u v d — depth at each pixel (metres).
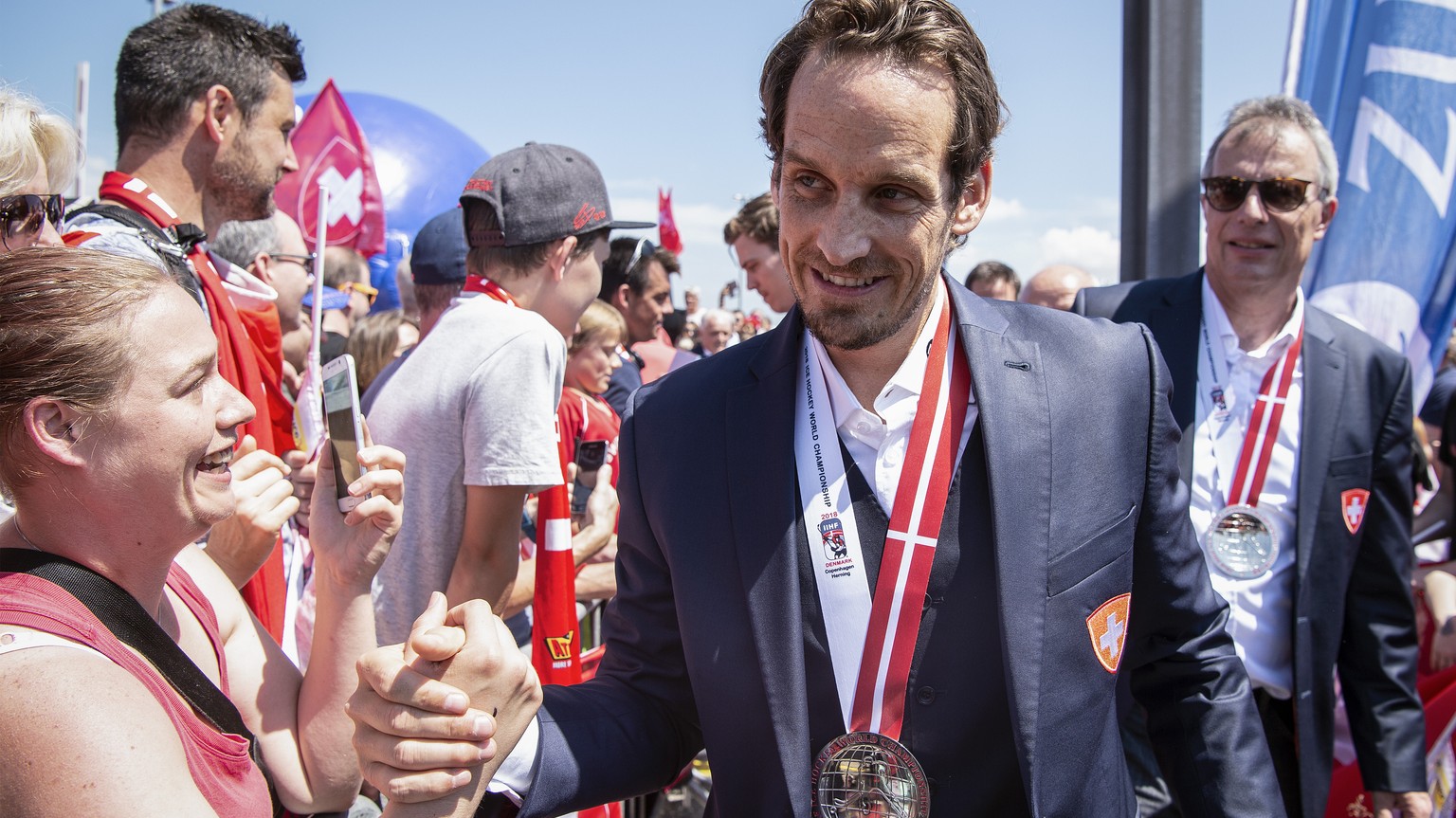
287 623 2.34
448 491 2.28
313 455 1.99
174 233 2.22
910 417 1.44
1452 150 3.27
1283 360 2.58
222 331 2.27
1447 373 4.04
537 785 1.35
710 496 1.45
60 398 1.10
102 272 1.16
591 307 4.15
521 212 2.47
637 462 1.55
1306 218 2.51
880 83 1.22
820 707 1.41
